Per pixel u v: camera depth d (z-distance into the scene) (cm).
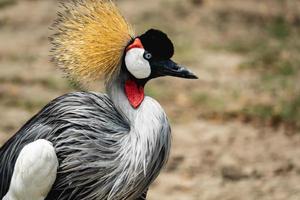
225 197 1264
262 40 2303
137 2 2623
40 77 1934
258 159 1422
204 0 2670
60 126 833
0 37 2323
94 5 835
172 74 828
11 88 1847
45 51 2186
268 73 1961
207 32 2375
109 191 823
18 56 2131
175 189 1303
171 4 2611
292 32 2409
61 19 839
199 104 1742
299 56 2119
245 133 1553
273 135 1540
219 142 1509
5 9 2591
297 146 1478
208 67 2025
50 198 838
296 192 1264
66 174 823
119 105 832
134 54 825
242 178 1342
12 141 865
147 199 1262
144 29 2348
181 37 2308
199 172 1371
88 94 859
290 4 2700
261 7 2656
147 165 807
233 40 2302
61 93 1823
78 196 830
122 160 816
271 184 1306
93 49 828
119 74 835
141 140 808
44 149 807
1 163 866
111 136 825
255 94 1794
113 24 831
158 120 813
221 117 1650
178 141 1513
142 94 833
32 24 2447
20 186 817
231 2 2683
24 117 1650
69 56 834
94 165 818
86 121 832
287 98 1748
